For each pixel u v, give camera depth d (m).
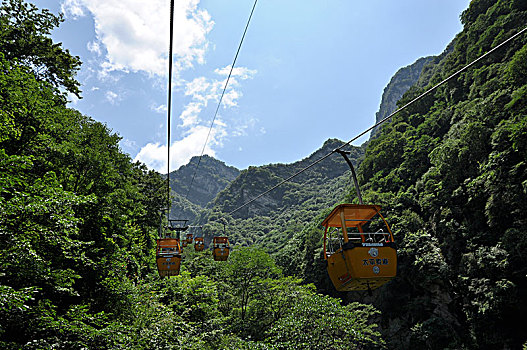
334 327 21.58
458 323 35.88
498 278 32.44
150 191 38.00
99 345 9.15
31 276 8.05
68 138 14.81
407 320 40.50
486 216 37.75
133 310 15.43
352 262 6.99
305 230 82.12
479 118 46.16
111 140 22.64
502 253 32.59
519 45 51.16
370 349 40.16
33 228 8.13
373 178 66.44
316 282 56.41
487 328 32.41
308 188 196.62
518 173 34.75
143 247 30.73
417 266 41.34
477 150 42.38
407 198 51.38
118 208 18.19
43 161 12.57
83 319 9.37
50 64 19.17
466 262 36.22
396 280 43.53
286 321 22.94
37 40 18.55
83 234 15.24
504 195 34.78
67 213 9.09
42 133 11.95
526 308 29.81
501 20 57.03
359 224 8.59
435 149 51.41
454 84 65.62
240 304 40.06
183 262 50.53
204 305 26.73
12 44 17.09
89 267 14.10
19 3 18.28
